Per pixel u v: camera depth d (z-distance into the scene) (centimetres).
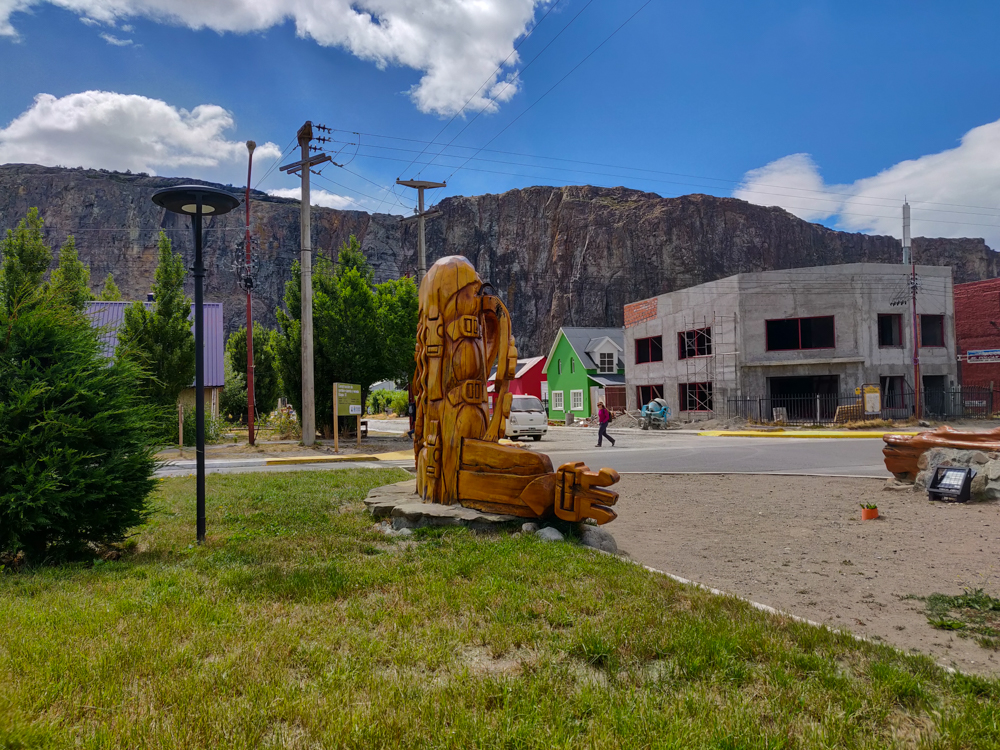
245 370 4125
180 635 384
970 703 299
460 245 17375
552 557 579
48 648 350
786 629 401
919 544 669
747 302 2959
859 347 2795
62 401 625
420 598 458
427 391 802
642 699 301
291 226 16062
